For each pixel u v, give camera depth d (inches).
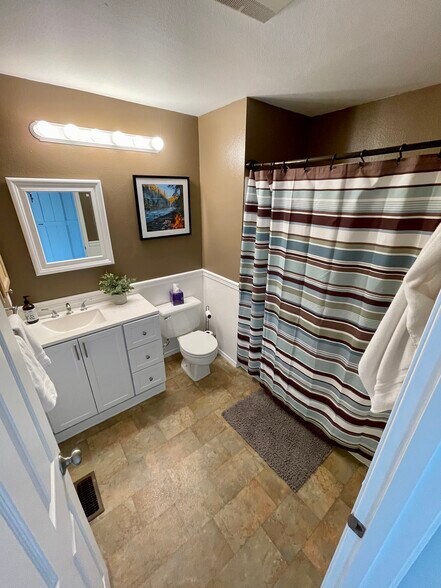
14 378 22.5
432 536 17.4
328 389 67.0
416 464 16.4
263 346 85.1
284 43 42.8
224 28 39.2
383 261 48.6
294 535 51.8
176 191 88.1
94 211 73.9
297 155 84.1
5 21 37.2
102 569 39.8
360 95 63.7
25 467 19.8
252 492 59.1
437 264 33.5
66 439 71.5
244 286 84.5
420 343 15.9
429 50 43.8
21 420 21.2
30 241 65.7
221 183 83.6
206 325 112.6
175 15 36.2
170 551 49.2
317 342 64.6
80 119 65.6
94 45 44.0
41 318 71.6
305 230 61.1
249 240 78.3
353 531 22.3
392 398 41.8
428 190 41.6
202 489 59.6
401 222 45.2
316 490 59.7
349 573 23.9
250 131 70.7
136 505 56.4
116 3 33.8
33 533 18.4
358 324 55.8
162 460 66.1
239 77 55.7
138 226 84.2
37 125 59.7
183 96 67.1
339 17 35.9
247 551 49.3
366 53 45.4
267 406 83.0
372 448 60.9
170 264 96.2
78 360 67.0
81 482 60.9
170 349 108.3
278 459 66.4
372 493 20.3
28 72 54.2
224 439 71.9
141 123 74.9
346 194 51.6
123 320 72.1
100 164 71.9
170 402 84.6
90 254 76.6
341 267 55.7
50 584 19.9
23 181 61.5
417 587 20.0
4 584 14.6
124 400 79.9
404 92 61.0
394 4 33.2
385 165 45.3
